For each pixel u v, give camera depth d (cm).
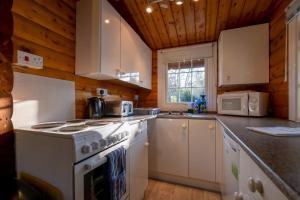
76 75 153
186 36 240
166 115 212
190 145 199
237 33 205
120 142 123
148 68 262
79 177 84
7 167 97
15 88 104
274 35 180
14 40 103
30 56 111
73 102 148
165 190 189
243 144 69
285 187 34
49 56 126
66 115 141
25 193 81
